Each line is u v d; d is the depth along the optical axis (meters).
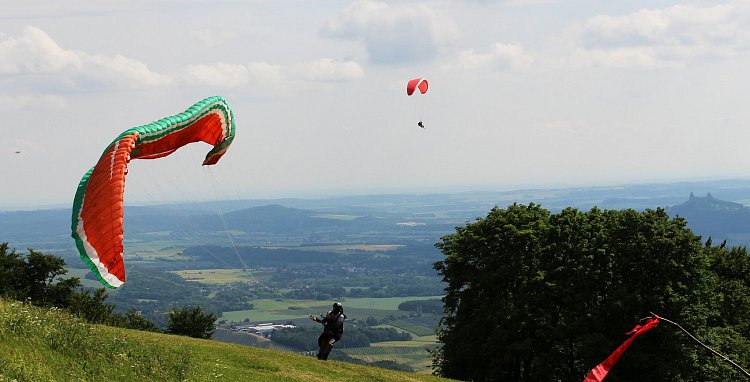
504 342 51.50
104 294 64.44
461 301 56.62
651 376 46.66
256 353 30.02
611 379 46.81
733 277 64.12
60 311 22.22
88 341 20.14
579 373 50.91
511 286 54.56
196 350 27.27
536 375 49.66
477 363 54.12
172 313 65.00
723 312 56.12
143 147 17.12
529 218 55.69
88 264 13.60
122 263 13.64
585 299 49.12
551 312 51.81
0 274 59.31
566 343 50.91
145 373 20.34
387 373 32.25
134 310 64.94
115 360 19.97
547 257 53.28
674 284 47.50
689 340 45.78
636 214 51.19
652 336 46.72
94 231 13.78
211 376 22.89
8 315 19.03
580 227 53.31
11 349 17.41
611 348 46.16
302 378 26.92
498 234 54.97
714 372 46.72
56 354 18.56
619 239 50.56
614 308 46.69
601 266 50.06
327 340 31.73
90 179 14.38
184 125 18.19
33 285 61.59
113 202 13.88
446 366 55.91
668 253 47.97
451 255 56.50
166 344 25.98
